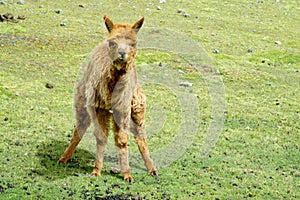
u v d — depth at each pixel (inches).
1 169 526.3
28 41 1019.9
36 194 484.4
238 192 528.1
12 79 816.9
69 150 554.6
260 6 1604.3
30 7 1261.1
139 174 547.5
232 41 1216.2
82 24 1184.8
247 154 636.1
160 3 1477.6
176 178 547.5
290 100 872.9
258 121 757.9
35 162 549.3
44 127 652.7
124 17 1288.1
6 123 652.7
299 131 730.8
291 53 1157.7
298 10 1605.6
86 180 518.6
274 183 557.9
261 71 1020.5
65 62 927.0
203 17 1398.9
